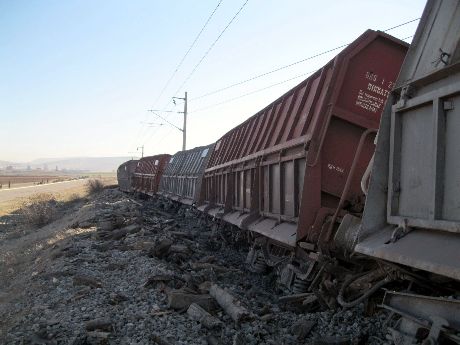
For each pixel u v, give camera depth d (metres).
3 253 20.44
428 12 5.33
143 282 9.85
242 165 14.08
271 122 12.51
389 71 8.81
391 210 5.19
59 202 53.75
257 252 11.92
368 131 8.00
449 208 4.25
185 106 51.53
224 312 7.95
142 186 49.28
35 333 7.01
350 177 7.82
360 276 6.96
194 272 11.42
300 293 8.53
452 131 4.31
